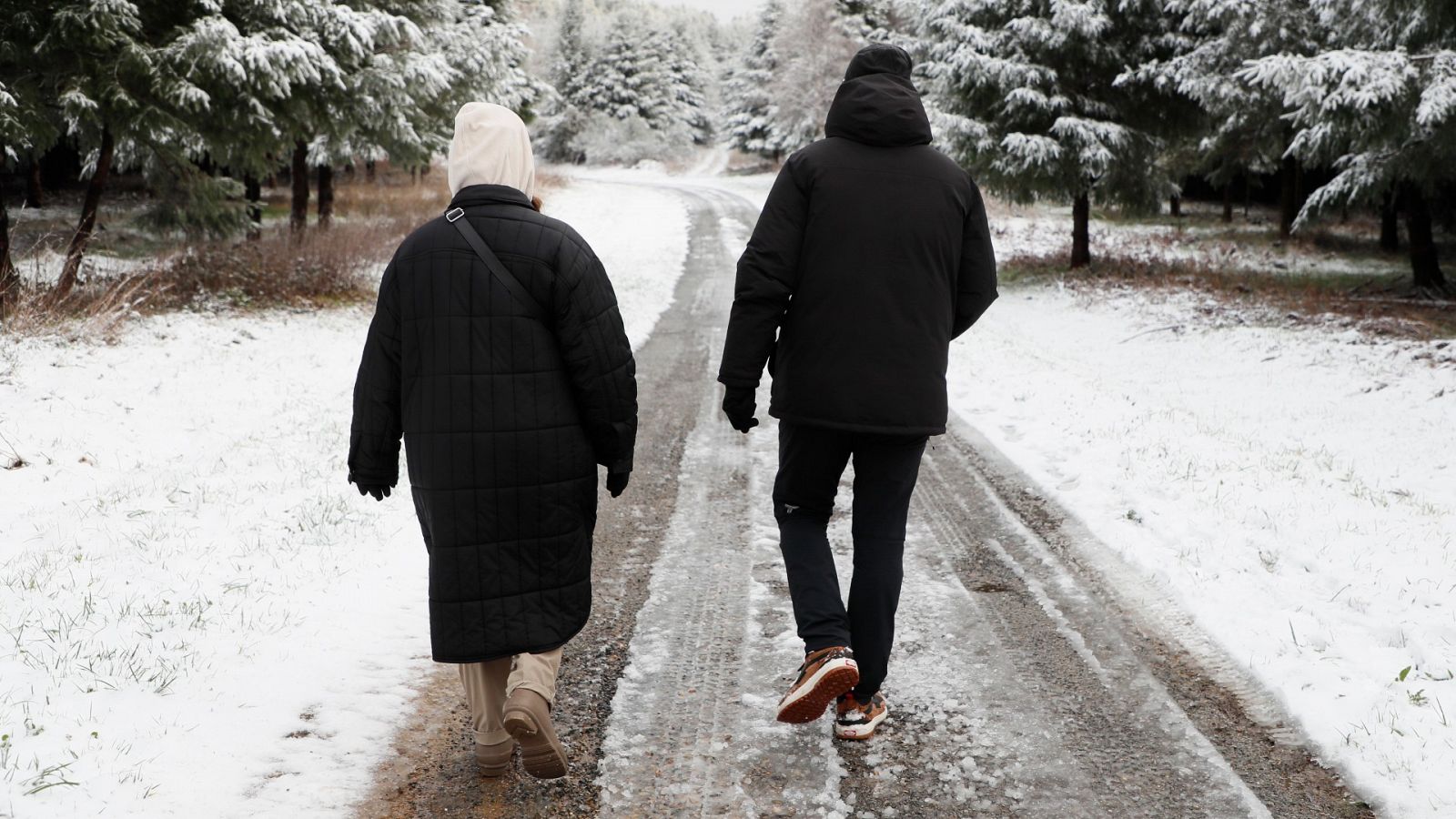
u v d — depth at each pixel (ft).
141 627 11.30
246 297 39.27
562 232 7.97
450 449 7.76
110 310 30.04
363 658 11.04
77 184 83.82
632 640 11.82
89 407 22.00
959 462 20.53
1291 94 37.93
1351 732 9.24
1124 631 12.05
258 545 14.37
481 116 8.13
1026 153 56.39
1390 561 13.51
